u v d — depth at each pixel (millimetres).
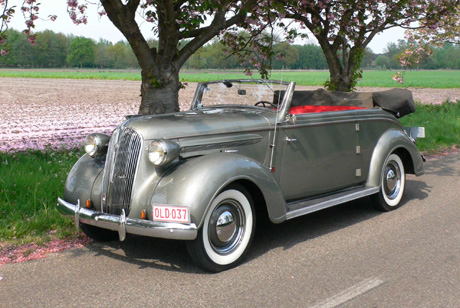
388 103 5816
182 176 3596
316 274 3627
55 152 8695
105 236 4500
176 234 3387
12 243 4352
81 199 4070
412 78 88375
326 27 10508
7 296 3258
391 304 3090
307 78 80125
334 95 5988
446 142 11117
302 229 4910
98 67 193375
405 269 3709
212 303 3121
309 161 4715
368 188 5285
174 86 7105
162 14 7000
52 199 5430
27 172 6332
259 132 4312
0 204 5090
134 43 6793
